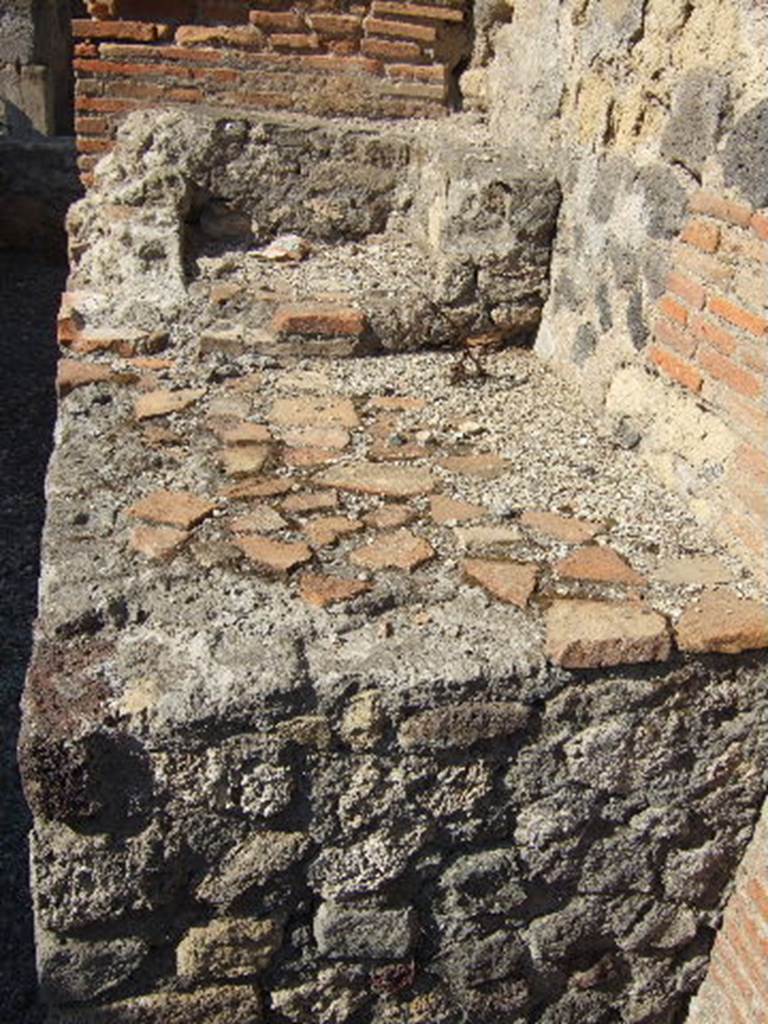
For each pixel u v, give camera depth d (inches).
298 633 85.7
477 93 191.3
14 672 156.4
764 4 94.8
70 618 85.0
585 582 94.5
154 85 189.2
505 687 84.4
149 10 185.0
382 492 107.7
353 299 143.5
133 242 148.6
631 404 119.1
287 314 136.6
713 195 103.2
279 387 130.5
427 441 119.0
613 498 109.7
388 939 92.0
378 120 189.0
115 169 160.6
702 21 104.7
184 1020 91.3
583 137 133.4
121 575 91.4
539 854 92.4
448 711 84.0
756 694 90.9
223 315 141.0
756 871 95.1
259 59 188.1
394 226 169.0
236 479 108.0
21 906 123.4
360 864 88.3
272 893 87.7
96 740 77.9
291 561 94.3
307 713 81.9
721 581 95.6
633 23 118.2
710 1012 102.5
